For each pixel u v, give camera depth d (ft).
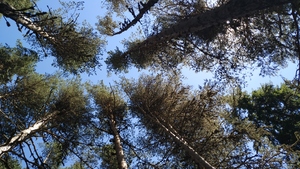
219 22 34.19
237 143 33.94
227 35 42.14
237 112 39.14
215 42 43.37
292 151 27.43
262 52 39.29
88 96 46.65
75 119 43.06
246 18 36.83
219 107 41.19
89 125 45.52
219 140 35.60
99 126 47.09
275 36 36.91
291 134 46.11
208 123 41.19
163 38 43.88
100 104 49.24
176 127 41.06
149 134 42.55
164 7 45.16
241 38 41.29
